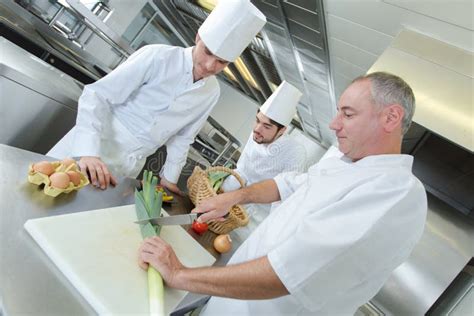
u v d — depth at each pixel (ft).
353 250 1.81
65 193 2.66
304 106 13.89
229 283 1.91
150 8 8.34
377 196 1.92
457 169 5.27
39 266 1.81
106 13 7.36
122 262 2.13
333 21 5.80
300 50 7.77
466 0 3.57
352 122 2.25
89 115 3.60
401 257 2.06
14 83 4.23
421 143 5.62
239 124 19.66
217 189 4.05
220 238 3.27
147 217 2.61
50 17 6.14
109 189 3.16
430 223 5.03
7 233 1.91
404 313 4.79
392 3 4.48
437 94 3.97
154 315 1.82
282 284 1.85
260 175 5.53
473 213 4.98
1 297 1.48
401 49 4.45
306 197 2.44
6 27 5.03
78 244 2.08
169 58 3.87
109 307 1.76
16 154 2.73
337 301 2.18
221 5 3.49
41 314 1.53
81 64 6.70
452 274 4.65
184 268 2.11
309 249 1.84
